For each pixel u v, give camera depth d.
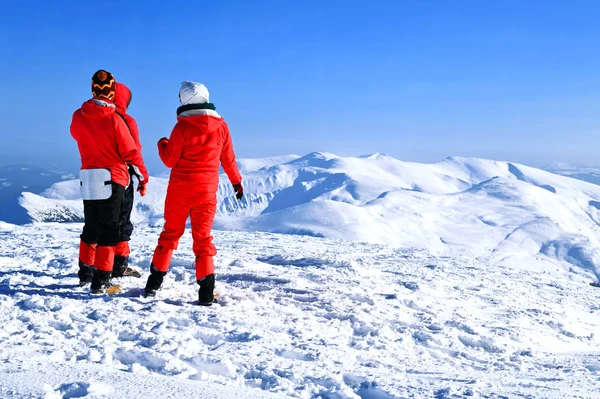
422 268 9.55
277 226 124.69
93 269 5.59
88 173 5.13
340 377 3.08
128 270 6.11
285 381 2.98
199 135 4.94
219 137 5.07
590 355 4.84
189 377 2.99
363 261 9.94
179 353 3.37
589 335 5.93
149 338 3.69
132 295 5.30
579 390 3.08
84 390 2.21
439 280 8.12
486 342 4.78
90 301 4.85
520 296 7.64
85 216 5.39
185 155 5.01
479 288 7.86
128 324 4.13
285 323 4.62
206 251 5.08
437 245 183.62
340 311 5.30
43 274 6.34
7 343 3.37
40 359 2.90
